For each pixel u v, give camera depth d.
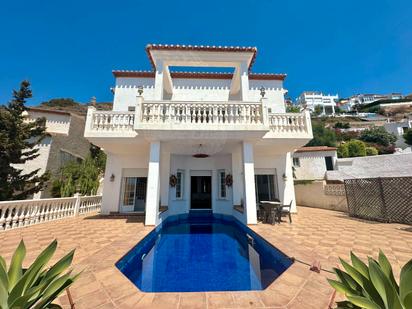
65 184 15.96
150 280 4.82
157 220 8.91
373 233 7.29
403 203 9.05
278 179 12.82
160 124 8.56
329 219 10.33
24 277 2.04
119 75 13.71
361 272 2.38
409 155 18.33
